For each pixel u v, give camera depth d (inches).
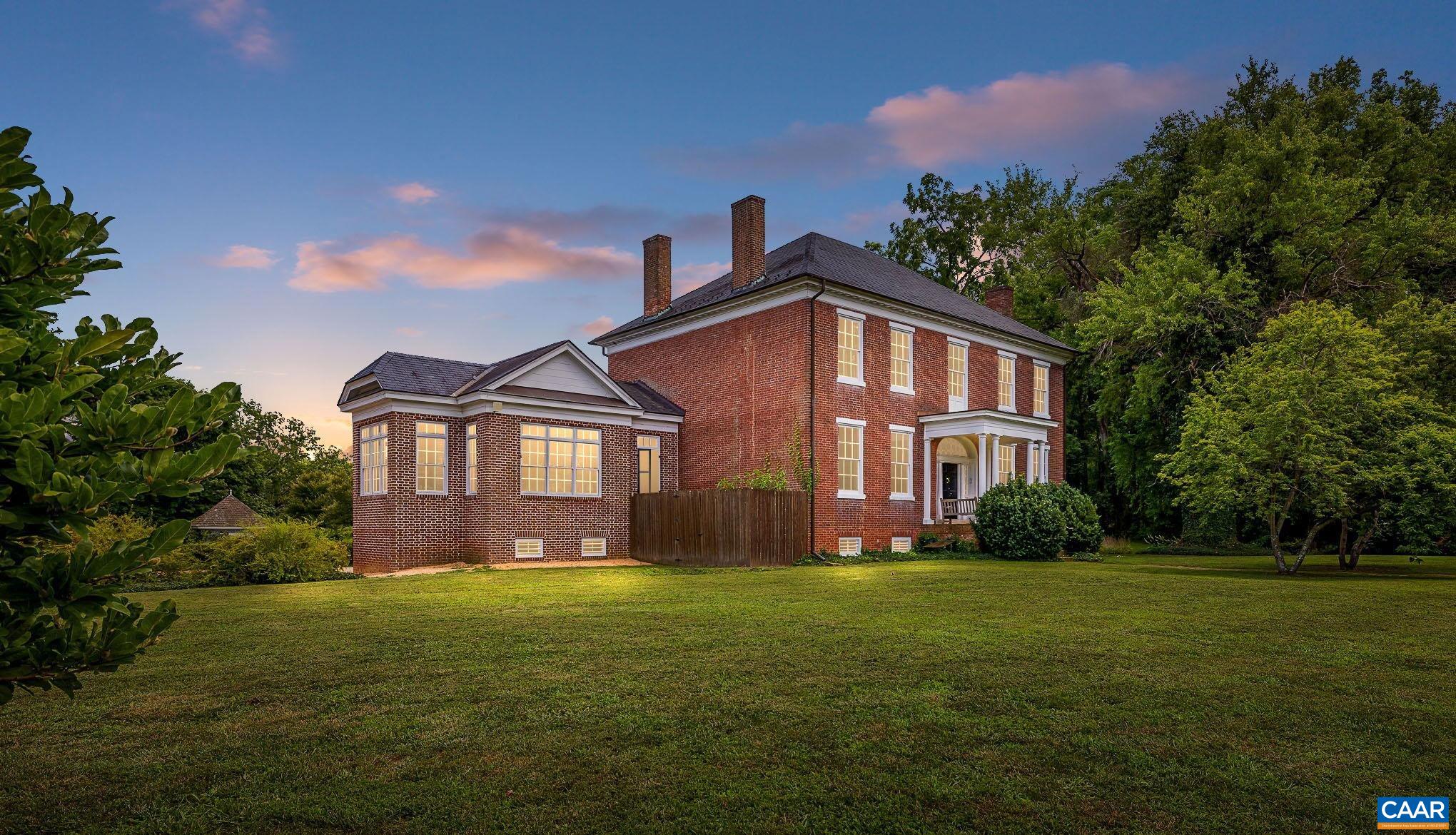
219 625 432.8
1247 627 422.0
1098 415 1498.5
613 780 200.7
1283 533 1386.6
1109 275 1708.9
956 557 1022.4
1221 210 1349.7
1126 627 420.5
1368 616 466.9
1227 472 806.5
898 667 322.0
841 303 1039.6
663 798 189.6
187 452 110.4
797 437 994.1
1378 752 222.5
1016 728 241.3
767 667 320.5
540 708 262.4
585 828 174.1
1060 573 759.1
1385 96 1601.9
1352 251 1307.8
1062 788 196.1
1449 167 1483.8
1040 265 1829.5
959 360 1221.1
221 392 114.0
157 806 185.5
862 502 1045.2
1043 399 1374.3
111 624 110.2
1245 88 1581.0
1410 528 825.5
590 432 973.2
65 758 217.5
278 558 710.5
